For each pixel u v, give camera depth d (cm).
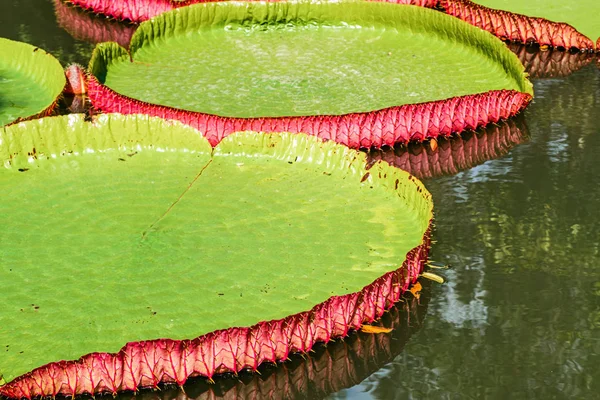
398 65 752
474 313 440
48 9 891
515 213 530
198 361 381
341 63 759
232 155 569
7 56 723
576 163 591
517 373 400
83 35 828
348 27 847
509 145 622
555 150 611
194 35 815
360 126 604
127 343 370
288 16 842
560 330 428
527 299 451
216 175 547
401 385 393
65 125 565
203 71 732
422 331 427
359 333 421
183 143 572
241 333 382
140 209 505
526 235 507
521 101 654
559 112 673
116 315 407
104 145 572
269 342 392
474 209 537
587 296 453
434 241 504
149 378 378
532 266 479
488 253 491
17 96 667
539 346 417
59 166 555
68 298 420
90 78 654
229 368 387
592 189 555
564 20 851
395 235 477
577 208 534
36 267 447
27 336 393
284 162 561
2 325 400
